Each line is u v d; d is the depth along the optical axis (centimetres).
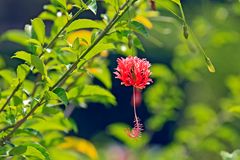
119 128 711
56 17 430
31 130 363
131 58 346
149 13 467
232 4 767
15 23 1772
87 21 357
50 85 354
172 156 721
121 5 365
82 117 1465
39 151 347
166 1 348
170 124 1388
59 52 383
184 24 345
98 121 1464
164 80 727
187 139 718
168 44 1195
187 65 743
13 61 708
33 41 364
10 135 356
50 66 404
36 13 1778
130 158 766
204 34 775
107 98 484
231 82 716
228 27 796
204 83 1078
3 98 391
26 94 380
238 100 707
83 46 361
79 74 457
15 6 1777
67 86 441
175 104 734
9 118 358
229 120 718
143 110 1398
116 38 365
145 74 345
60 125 434
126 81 345
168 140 1456
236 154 420
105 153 877
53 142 444
